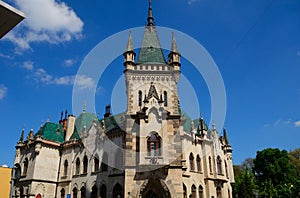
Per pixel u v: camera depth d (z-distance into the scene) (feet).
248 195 171.42
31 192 141.79
